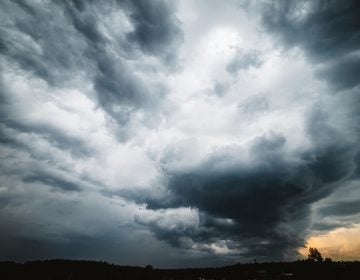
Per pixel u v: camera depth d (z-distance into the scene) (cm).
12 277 5922
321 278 5547
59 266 6844
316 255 6988
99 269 7119
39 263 6869
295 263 7344
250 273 7762
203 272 8738
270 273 7131
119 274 7062
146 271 7694
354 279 5203
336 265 6144
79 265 7162
